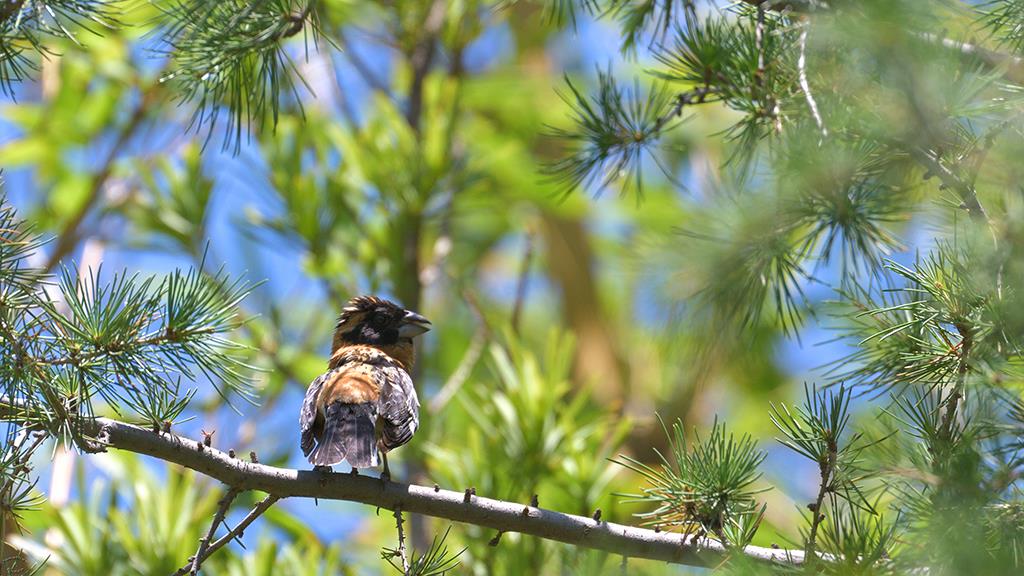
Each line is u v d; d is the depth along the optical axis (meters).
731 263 8.88
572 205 19.08
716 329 9.55
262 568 11.40
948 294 7.34
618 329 23.67
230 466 8.10
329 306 16.88
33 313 7.61
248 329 14.71
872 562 6.50
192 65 8.73
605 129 10.02
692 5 9.95
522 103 20.59
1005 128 7.51
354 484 8.34
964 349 7.27
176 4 9.11
